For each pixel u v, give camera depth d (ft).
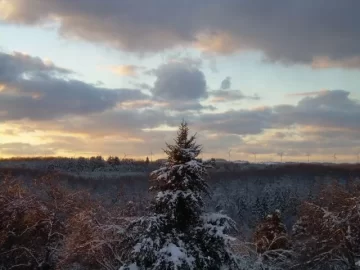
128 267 42.39
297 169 329.72
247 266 55.77
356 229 87.25
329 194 100.37
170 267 39.86
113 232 58.49
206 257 42.88
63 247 71.67
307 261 90.53
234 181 298.35
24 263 78.33
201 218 45.21
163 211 45.29
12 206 79.41
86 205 73.67
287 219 170.09
